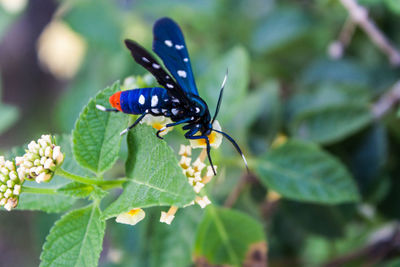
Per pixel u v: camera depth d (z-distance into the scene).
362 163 0.28
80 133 0.24
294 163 0.27
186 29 0.33
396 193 0.29
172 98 0.23
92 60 0.35
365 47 0.31
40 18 0.67
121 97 0.23
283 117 0.30
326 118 0.28
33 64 0.68
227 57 0.28
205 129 0.24
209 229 0.27
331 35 0.32
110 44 0.33
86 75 0.35
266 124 0.29
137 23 0.34
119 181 0.23
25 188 0.24
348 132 0.28
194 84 0.24
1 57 0.67
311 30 0.31
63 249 0.24
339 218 0.29
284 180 0.27
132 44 0.22
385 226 0.31
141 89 0.23
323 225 0.29
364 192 0.28
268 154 0.27
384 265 0.29
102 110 0.24
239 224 0.27
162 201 0.22
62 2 0.38
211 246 0.27
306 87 0.31
